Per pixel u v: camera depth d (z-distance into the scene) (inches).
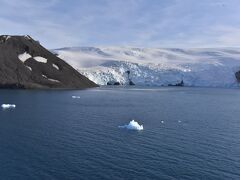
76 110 3634.4
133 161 1701.5
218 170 1601.9
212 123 2947.8
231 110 4099.4
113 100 5142.7
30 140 2084.2
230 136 2362.2
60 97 5246.1
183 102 5182.1
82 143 2037.4
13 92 5949.8
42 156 1753.2
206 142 2150.6
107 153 1830.7
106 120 2942.9
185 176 1515.7
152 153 1852.9
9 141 2044.8
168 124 2824.8
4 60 7352.4
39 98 4936.0
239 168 1635.1
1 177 1455.5
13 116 3034.0
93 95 6107.3
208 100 5762.8
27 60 7746.1
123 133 2362.2
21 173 1505.9
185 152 1892.2
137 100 5324.8
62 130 2421.3
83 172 1530.5
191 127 2704.2
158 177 1494.8
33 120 2832.2
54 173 1512.1
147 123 2849.4
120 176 1493.6
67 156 1760.6
